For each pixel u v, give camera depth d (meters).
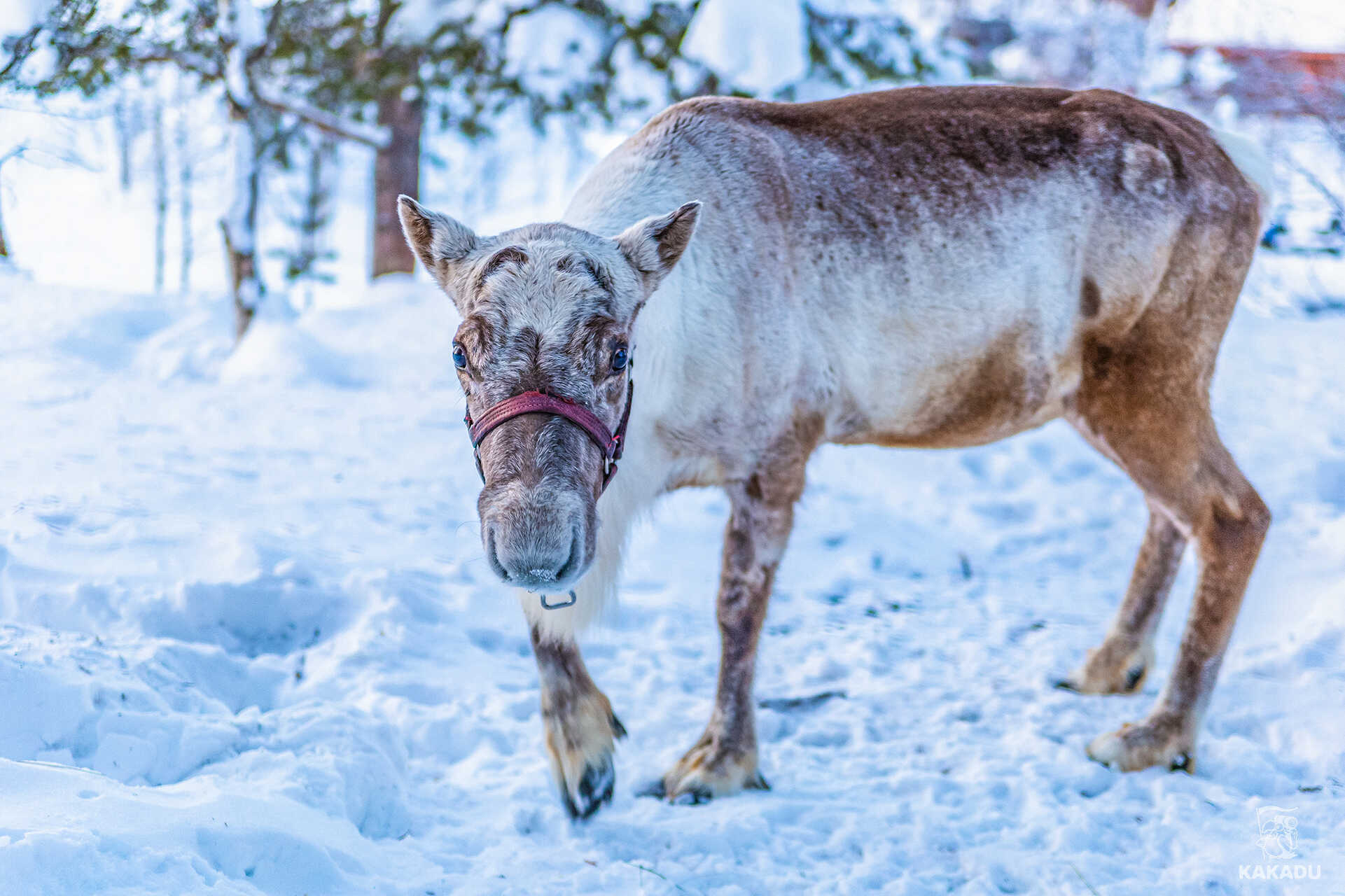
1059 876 2.99
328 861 2.68
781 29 10.35
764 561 3.69
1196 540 3.90
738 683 3.63
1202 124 4.27
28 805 2.48
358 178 24.20
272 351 10.31
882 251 3.85
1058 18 14.57
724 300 3.56
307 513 5.99
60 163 4.89
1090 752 3.80
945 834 3.25
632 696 4.33
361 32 12.15
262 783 2.98
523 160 24.83
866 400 3.98
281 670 4.09
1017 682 4.57
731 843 3.19
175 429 7.93
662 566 6.05
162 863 2.40
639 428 3.49
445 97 13.06
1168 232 3.94
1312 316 13.62
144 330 11.69
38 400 8.62
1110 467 8.34
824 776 3.70
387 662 4.26
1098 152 3.98
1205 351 4.02
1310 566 5.60
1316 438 8.51
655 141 3.86
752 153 3.83
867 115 4.04
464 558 5.60
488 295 2.82
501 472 2.66
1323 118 11.02
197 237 19.80
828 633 5.18
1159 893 2.89
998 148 3.98
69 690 3.12
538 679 4.40
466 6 12.02
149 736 3.12
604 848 3.14
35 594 4.17
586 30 11.98
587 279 2.87
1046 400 4.13
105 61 6.89
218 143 15.84
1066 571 6.36
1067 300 4.00
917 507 7.46
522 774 3.58
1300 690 4.13
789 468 3.74
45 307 11.86
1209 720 4.05
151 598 4.29
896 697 4.39
